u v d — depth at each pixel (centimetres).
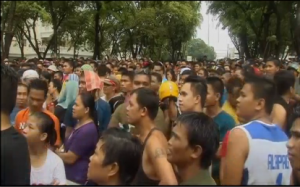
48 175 331
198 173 261
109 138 254
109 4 2755
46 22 3081
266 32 2616
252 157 261
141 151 269
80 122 429
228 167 266
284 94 450
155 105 337
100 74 733
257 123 273
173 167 281
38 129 329
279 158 269
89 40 3612
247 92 287
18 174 227
